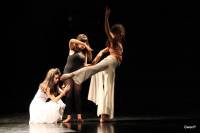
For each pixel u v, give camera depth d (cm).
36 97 666
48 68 1198
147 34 1182
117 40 645
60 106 655
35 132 527
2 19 1162
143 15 1160
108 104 638
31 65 1205
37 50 1193
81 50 662
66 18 1154
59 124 624
